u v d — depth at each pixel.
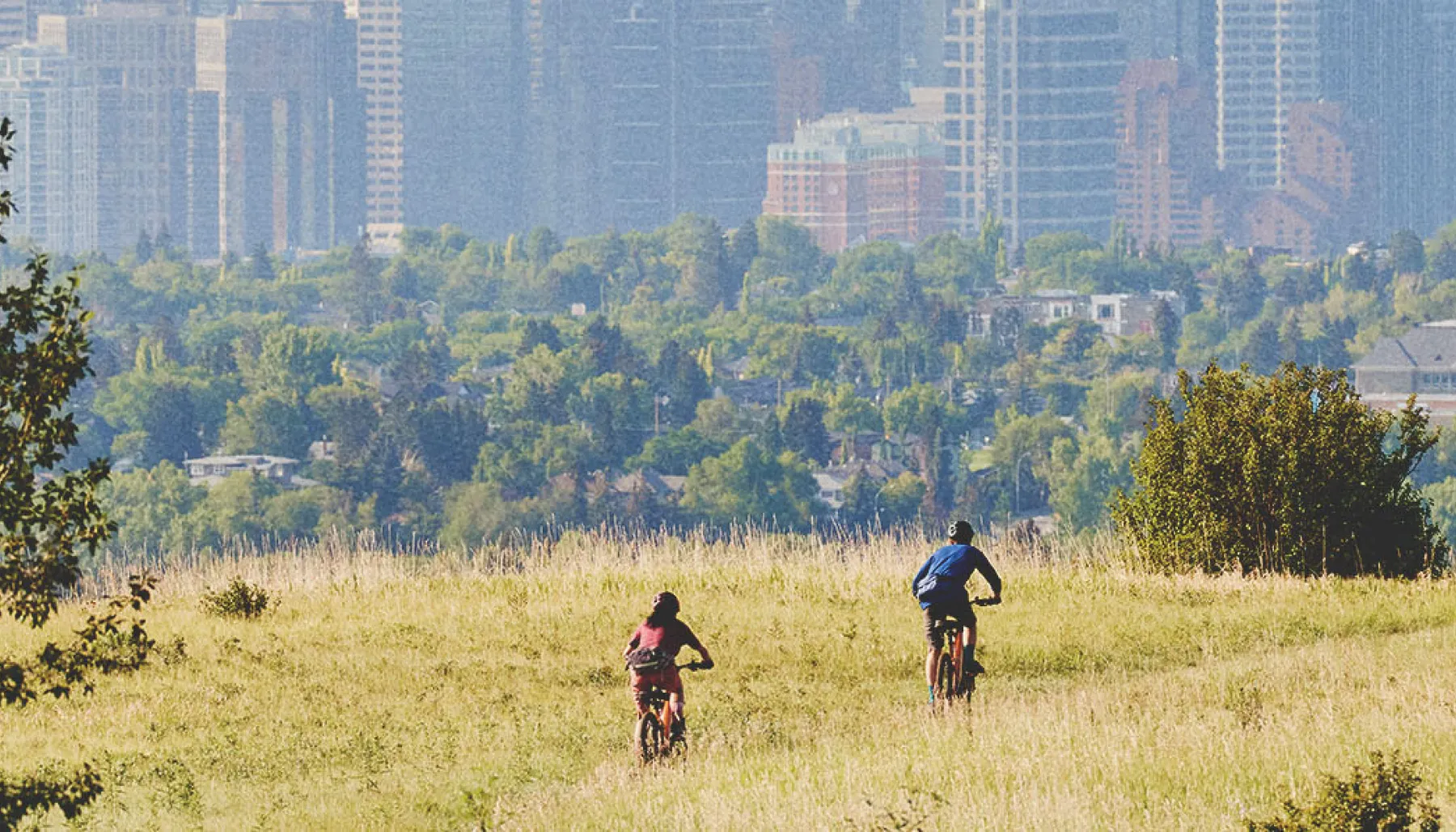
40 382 51.66
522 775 70.69
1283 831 52.38
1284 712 72.12
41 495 51.94
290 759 72.88
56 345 51.91
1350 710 71.31
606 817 62.44
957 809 58.97
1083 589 113.75
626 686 88.00
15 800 51.09
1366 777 54.16
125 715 80.94
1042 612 104.81
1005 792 60.47
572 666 92.25
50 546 51.41
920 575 79.38
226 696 84.94
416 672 90.69
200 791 68.56
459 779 70.31
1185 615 103.38
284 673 90.50
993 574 79.75
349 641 99.00
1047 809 57.56
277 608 111.12
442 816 65.31
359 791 68.69
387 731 77.75
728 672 90.56
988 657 92.44
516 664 92.69
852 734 75.69
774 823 59.47
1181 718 72.38
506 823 63.00
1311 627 99.56
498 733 77.12
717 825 59.69
